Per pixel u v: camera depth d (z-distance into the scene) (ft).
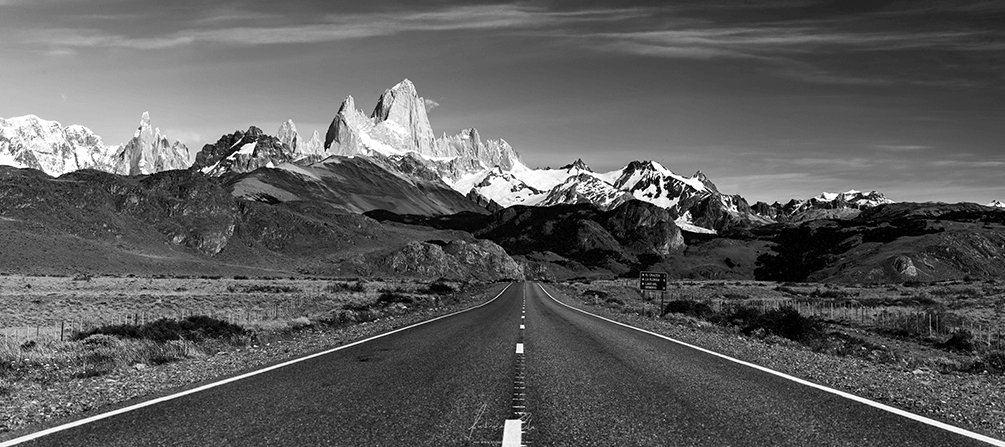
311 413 26.86
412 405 28.63
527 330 73.61
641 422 25.32
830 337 80.38
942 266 645.92
